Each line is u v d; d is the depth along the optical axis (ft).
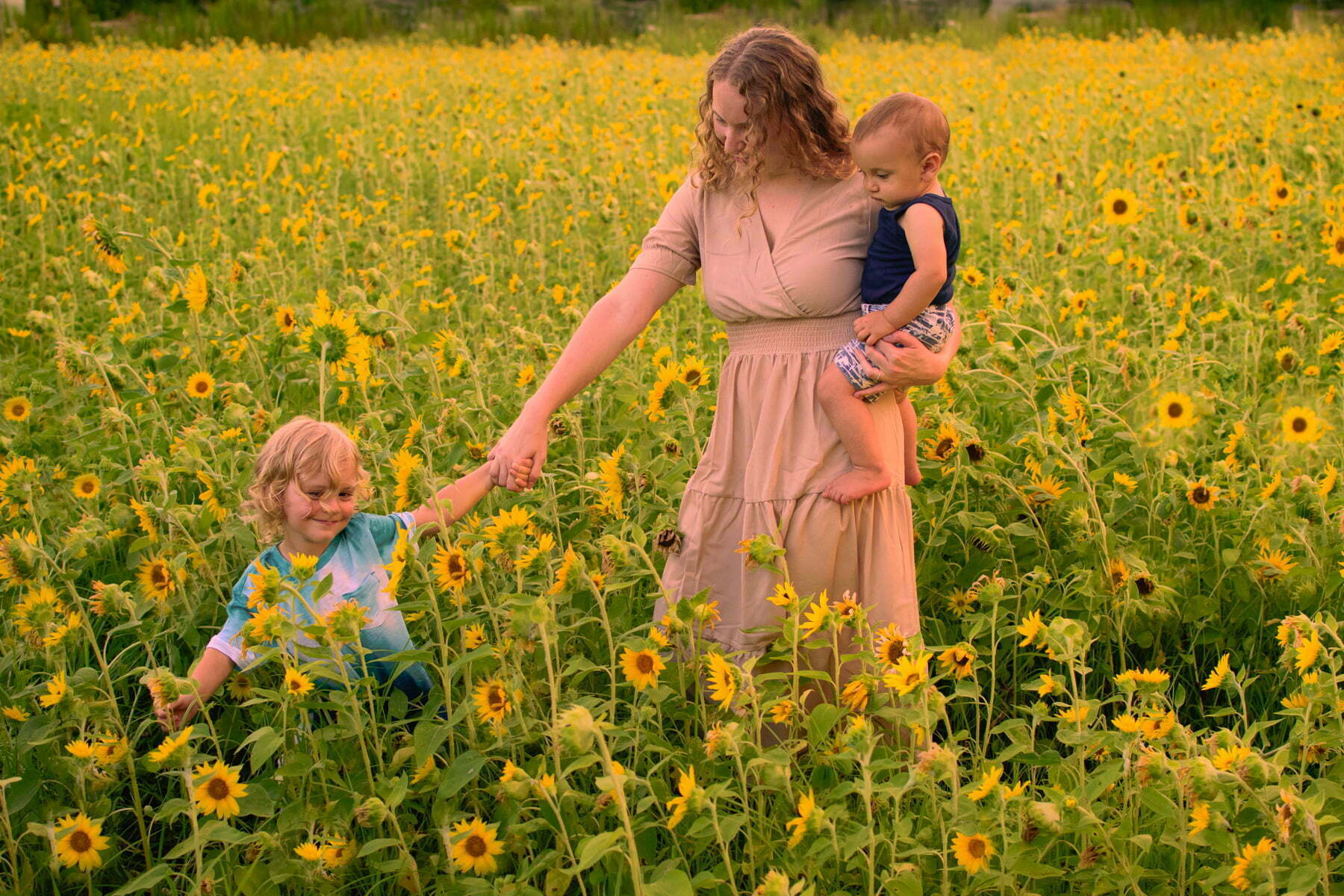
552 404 9.50
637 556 9.41
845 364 8.72
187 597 10.00
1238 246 19.26
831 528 8.87
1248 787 6.92
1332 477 10.34
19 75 47.50
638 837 7.88
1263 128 27.78
